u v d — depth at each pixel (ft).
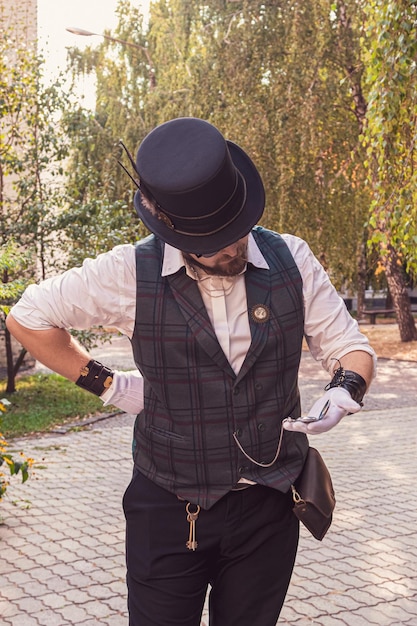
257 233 5.82
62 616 11.07
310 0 42.93
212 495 5.50
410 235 23.98
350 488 18.76
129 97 59.16
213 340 5.38
